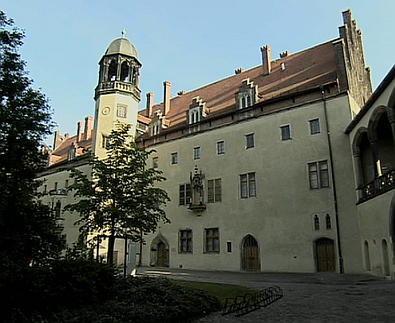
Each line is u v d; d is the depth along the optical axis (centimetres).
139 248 3825
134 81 4309
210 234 3341
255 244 3036
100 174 1980
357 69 3216
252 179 3162
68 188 1988
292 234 2833
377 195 2125
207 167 3497
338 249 2592
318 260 2695
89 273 1083
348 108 2772
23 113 1628
